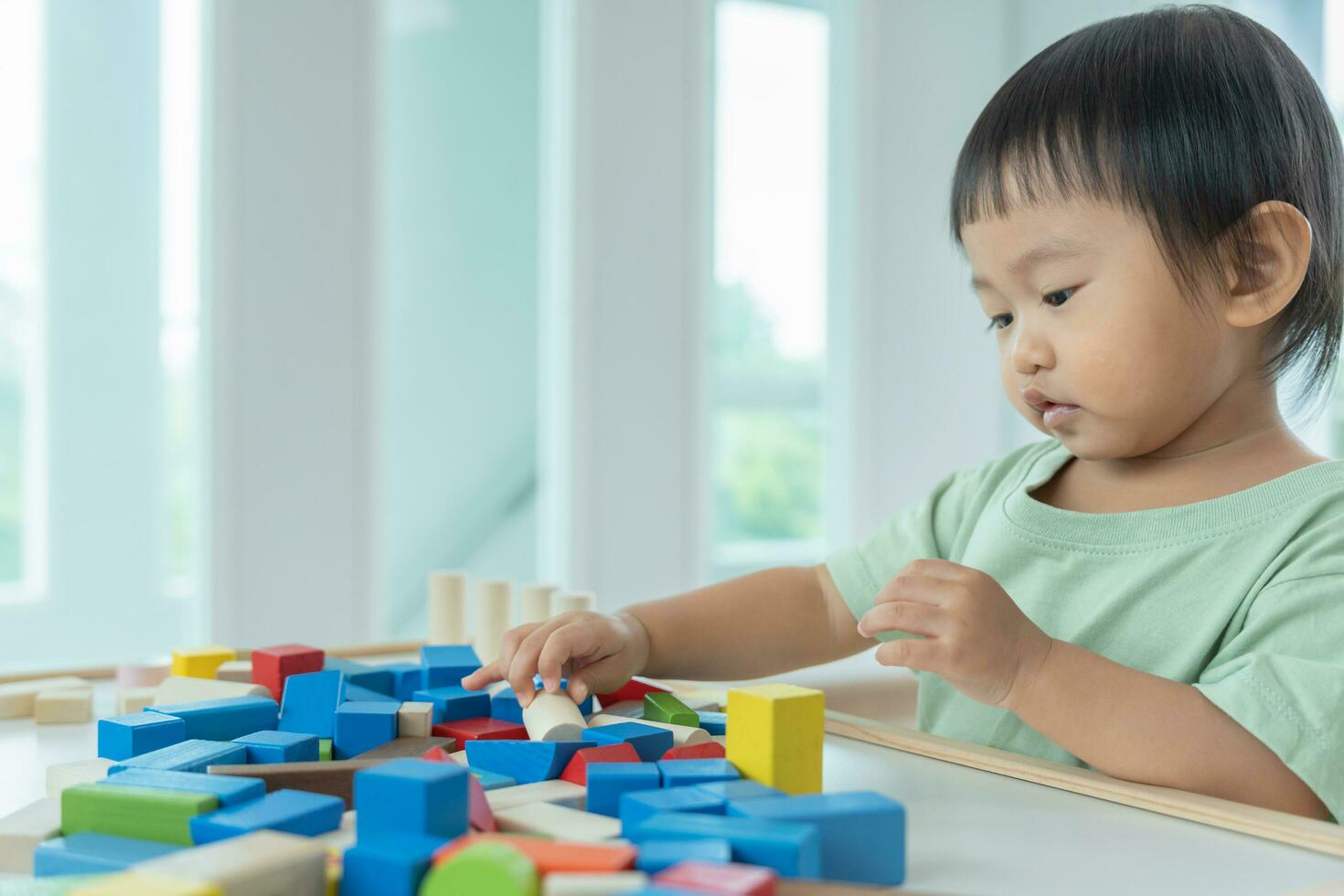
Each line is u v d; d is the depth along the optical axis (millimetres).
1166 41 607
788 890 305
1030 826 407
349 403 1862
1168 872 355
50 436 1730
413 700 556
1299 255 589
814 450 2383
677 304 2162
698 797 362
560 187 2053
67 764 433
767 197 2311
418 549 1950
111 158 1744
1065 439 628
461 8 1960
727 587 761
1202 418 646
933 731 704
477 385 1997
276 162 1799
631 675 636
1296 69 631
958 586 517
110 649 1768
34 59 1696
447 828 329
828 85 2375
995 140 621
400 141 1916
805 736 412
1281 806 473
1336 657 527
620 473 2111
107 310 1751
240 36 1764
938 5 2494
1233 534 608
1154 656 605
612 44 2074
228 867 294
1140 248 578
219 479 1771
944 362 2523
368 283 1868
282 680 597
